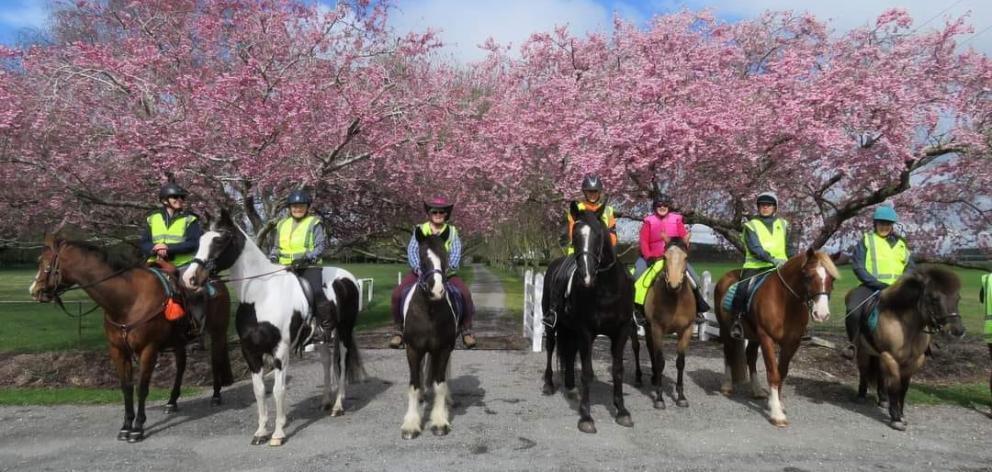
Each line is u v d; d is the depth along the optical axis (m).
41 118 8.99
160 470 4.93
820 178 10.50
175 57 10.09
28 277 33.03
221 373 7.12
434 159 11.98
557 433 5.95
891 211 6.83
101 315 16.22
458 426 6.18
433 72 14.56
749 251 7.15
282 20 10.22
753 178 10.06
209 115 9.30
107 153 9.65
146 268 6.01
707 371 9.33
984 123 9.66
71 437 5.80
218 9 10.58
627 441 5.71
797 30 11.45
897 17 10.05
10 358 10.40
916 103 8.85
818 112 9.01
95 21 12.69
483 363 9.93
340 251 15.44
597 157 9.37
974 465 5.17
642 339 12.69
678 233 7.66
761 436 5.92
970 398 7.73
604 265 6.11
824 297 5.80
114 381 9.52
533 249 31.92
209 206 10.84
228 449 5.45
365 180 11.45
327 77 10.62
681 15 11.43
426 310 5.68
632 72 10.62
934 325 6.09
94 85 10.28
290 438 5.78
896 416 6.26
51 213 10.82
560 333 7.36
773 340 6.51
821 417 6.68
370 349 11.38
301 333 6.03
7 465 5.03
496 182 12.08
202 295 6.41
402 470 4.92
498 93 14.07
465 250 25.30
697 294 7.39
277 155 9.51
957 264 11.23
